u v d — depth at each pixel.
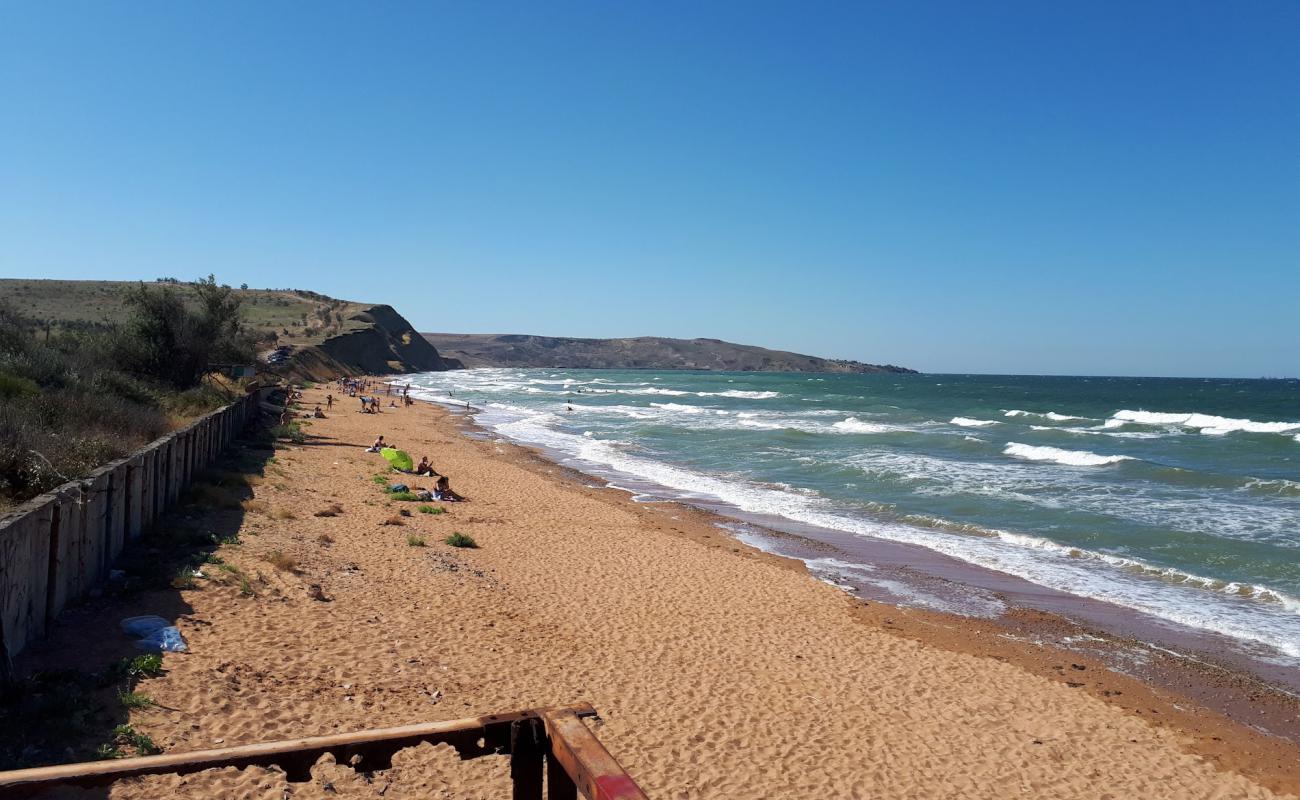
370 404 51.62
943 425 51.44
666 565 16.03
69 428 14.77
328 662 9.06
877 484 27.44
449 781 6.84
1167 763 8.86
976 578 16.39
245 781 6.33
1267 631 13.36
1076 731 9.52
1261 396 107.81
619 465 31.94
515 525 18.92
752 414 60.12
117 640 8.56
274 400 45.22
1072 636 13.05
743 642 11.80
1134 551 18.45
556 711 2.80
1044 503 23.84
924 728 9.31
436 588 12.70
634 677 10.03
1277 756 9.17
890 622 13.37
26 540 7.88
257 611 10.34
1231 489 26.33
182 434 16.06
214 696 7.66
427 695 8.60
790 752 8.42
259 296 141.75
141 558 11.50
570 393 92.00
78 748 6.27
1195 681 11.33
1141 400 95.19
